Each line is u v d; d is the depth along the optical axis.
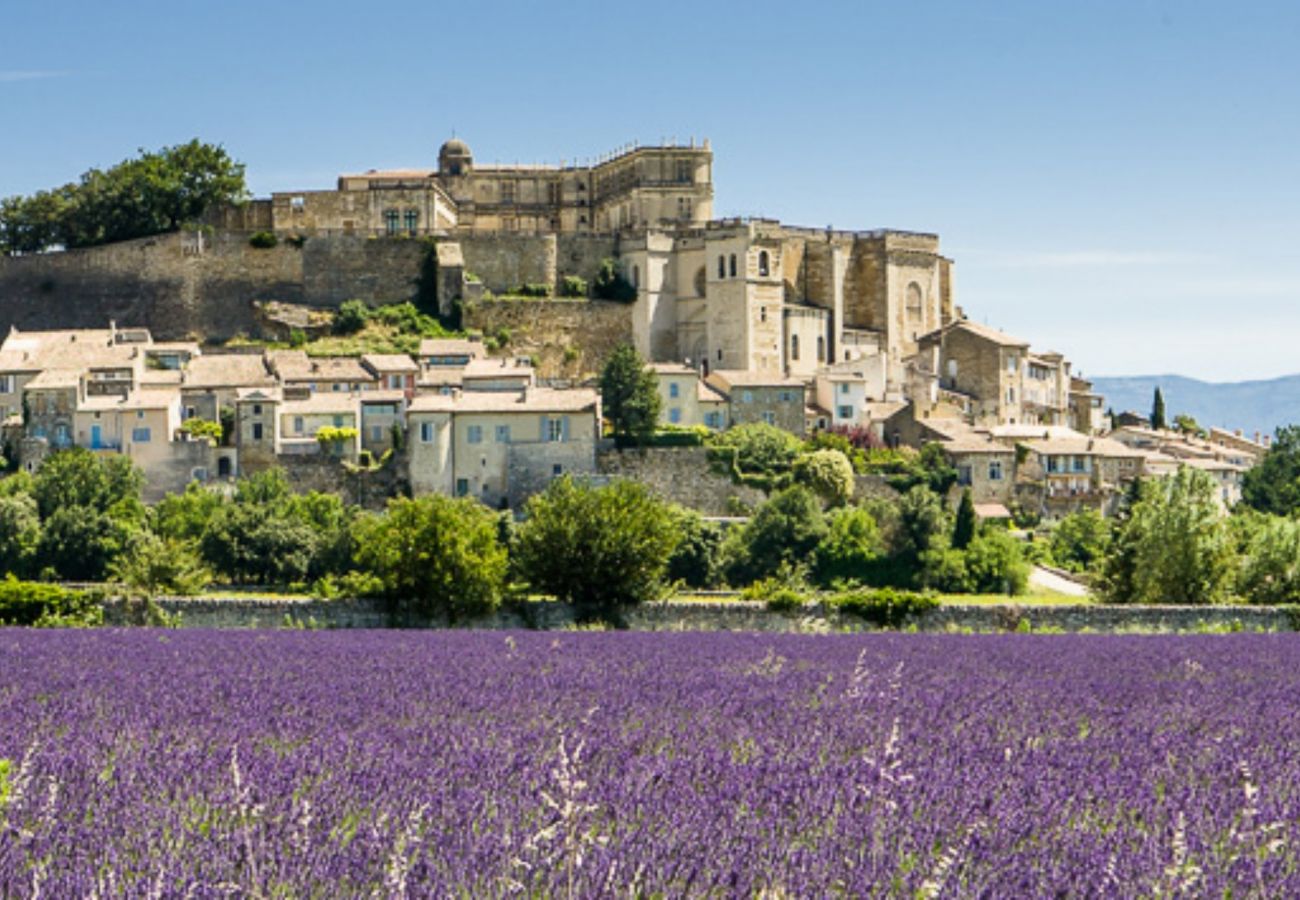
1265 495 176.00
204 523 117.94
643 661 46.25
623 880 16.44
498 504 135.38
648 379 144.62
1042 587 120.38
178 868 16.41
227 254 178.75
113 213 183.38
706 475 137.38
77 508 114.44
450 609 74.25
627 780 22.00
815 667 44.72
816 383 166.00
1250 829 19.08
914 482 142.38
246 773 21.92
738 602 77.56
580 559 75.44
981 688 38.44
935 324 195.00
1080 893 16.62
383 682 38.12
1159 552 82.19
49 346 161.25
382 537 75.88
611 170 198.38
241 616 72.62
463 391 147.25
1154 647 55.22
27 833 17.36
